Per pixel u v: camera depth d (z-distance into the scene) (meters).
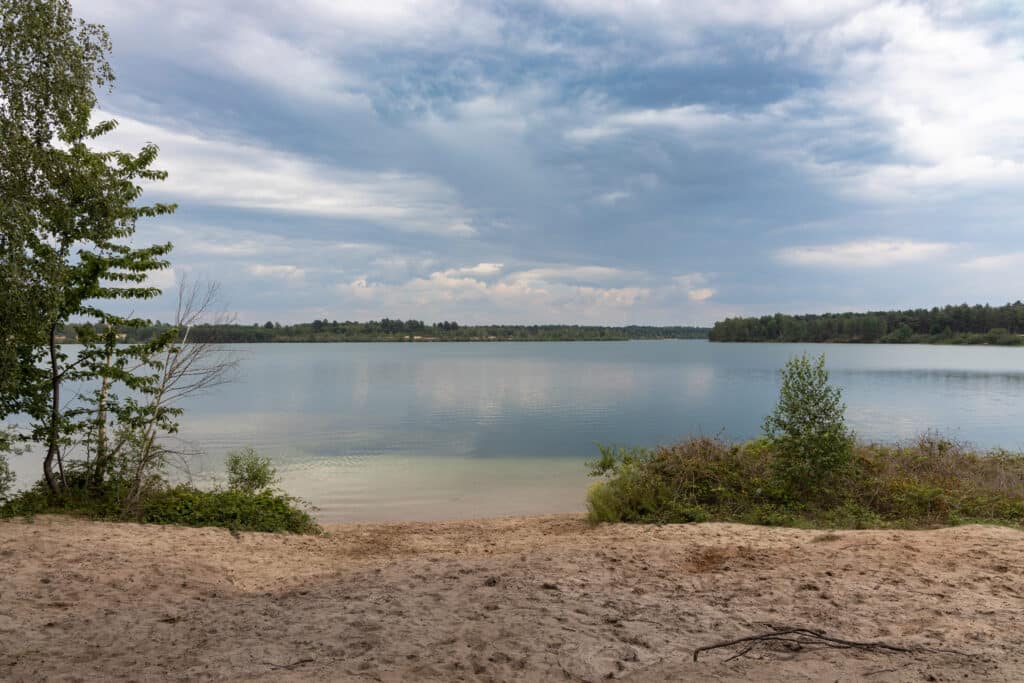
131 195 12.27
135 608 6.45
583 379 77.56
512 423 37.06
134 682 4.41
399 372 95.62
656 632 5.35
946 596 6.30
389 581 7.35
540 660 4.73
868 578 7.00
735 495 12.75
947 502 11.80
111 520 11.13
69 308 11.67
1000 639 5.03
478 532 12.60
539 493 18.91
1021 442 27.19
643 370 96.50
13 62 10.22
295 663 4.74
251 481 14.06
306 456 25.61
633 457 13.84
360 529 13.11
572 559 8.21
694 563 8.05
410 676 4.45
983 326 186.88
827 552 8.30
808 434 12.64
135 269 12.46
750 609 6.01
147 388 12.33
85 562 8.05
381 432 33.16
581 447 28.28
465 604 6.25
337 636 5.39
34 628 5.70
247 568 8.79
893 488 12.54
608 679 4.38
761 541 9.49
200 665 4.74
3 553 8.20
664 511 12.39
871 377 76.50
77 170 11.45
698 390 60.72
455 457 25.53
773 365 108.50
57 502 11.62
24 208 10.23
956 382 68.06
